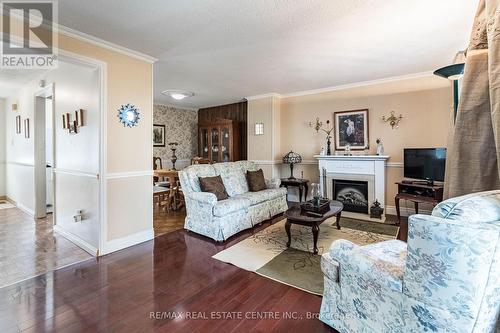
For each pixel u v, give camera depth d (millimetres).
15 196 5305
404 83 4402
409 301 1216
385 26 2557
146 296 2102
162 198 5258
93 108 2938
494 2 1232
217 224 3305
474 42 1430
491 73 1237
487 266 1016
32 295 2105
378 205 4348
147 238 3354
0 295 2102
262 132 5727
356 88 4852
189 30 2613
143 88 3281
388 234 3543
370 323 1444
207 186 3680
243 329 1727
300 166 5602
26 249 3053
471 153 1421
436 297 1109
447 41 2912
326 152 5180
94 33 2660
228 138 6520
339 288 1654
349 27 2572
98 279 2367
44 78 3998
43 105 4371
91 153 2990
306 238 3406
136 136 3215
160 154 6852
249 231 3727
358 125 4852
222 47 3053
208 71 3996
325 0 2105
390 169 4586
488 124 1373
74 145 3303
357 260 1473
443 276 1074
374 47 3088
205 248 3102
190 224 3684
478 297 1038
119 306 1969
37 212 4344
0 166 5727
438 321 1122
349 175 4789
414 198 3799
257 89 5234
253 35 2742
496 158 1361
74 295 2107
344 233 3590
